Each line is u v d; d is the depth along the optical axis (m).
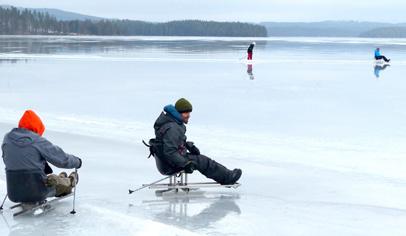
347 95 28.81
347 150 15.23
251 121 20.33
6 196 8.99
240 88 31.69
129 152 14.44
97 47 95.25
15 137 8.31
